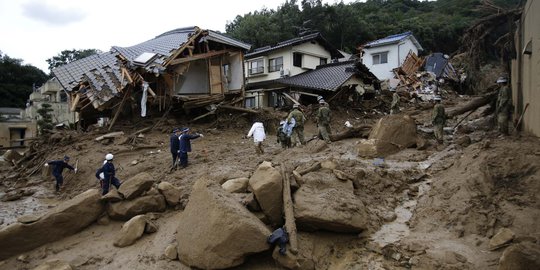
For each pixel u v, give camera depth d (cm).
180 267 652
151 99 1791
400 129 1098
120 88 1678
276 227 713
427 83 2980
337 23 4119
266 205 709
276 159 1112
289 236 630
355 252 659
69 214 802
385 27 4353
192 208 693
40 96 3991
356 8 4988
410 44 3409
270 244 627
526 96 983
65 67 2230
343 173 803
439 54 3438
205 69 2033
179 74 1836
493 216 637
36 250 762
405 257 604
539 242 554
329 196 714
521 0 1160
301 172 820
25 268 711
